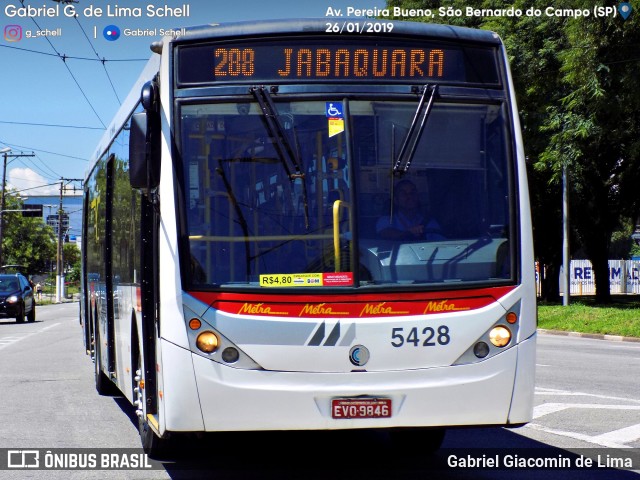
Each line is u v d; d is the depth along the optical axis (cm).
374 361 609
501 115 667
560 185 3591
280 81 645
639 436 877
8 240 8869
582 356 1767
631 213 3706
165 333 613
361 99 647
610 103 2570
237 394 600
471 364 623
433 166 647
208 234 620
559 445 838
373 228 629
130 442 871
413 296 619
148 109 644
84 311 1523
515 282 640
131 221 820
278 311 607
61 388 1312
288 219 623
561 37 2802
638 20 2312
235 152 632
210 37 647
